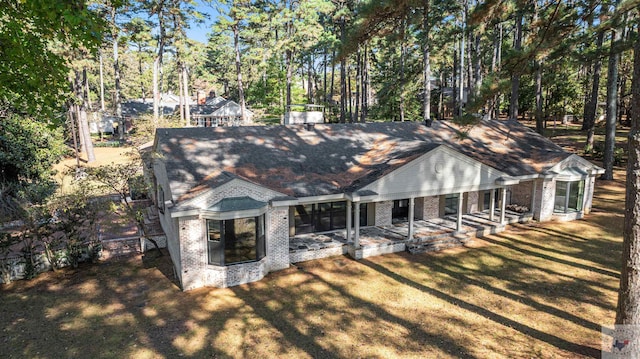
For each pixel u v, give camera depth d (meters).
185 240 14.84
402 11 15.44
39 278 16.06
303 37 46.22
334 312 13.30
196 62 57.25
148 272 16.67
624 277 9.41
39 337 11.80
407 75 43.91
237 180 15.49
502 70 14.70
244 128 21.42
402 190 18.59
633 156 8.99
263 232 16.22
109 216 23.66
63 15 8.04
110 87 81.69
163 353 11.02
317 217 20.27
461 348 11.18
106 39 43.59
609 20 15.23
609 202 26.11
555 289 14.74
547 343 11.34
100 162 39.38
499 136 26.70
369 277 16.11
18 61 10.07
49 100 10.75
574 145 40.78
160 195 21.03
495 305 13.66
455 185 19.91
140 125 41.25
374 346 11.32
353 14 40.59
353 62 60.75
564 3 15.22
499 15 16.17
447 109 64.00
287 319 12.87
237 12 46.97
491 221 22.22
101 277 16.17
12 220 18.34
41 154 23.42
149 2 43.69
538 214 23.36
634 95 8.99
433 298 14.25
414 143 21.41
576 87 46.53
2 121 21.61
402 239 19.34
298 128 22.77
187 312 13.32
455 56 51.88
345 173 19.72
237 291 14.95
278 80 62.31
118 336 11.86
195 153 18.17
